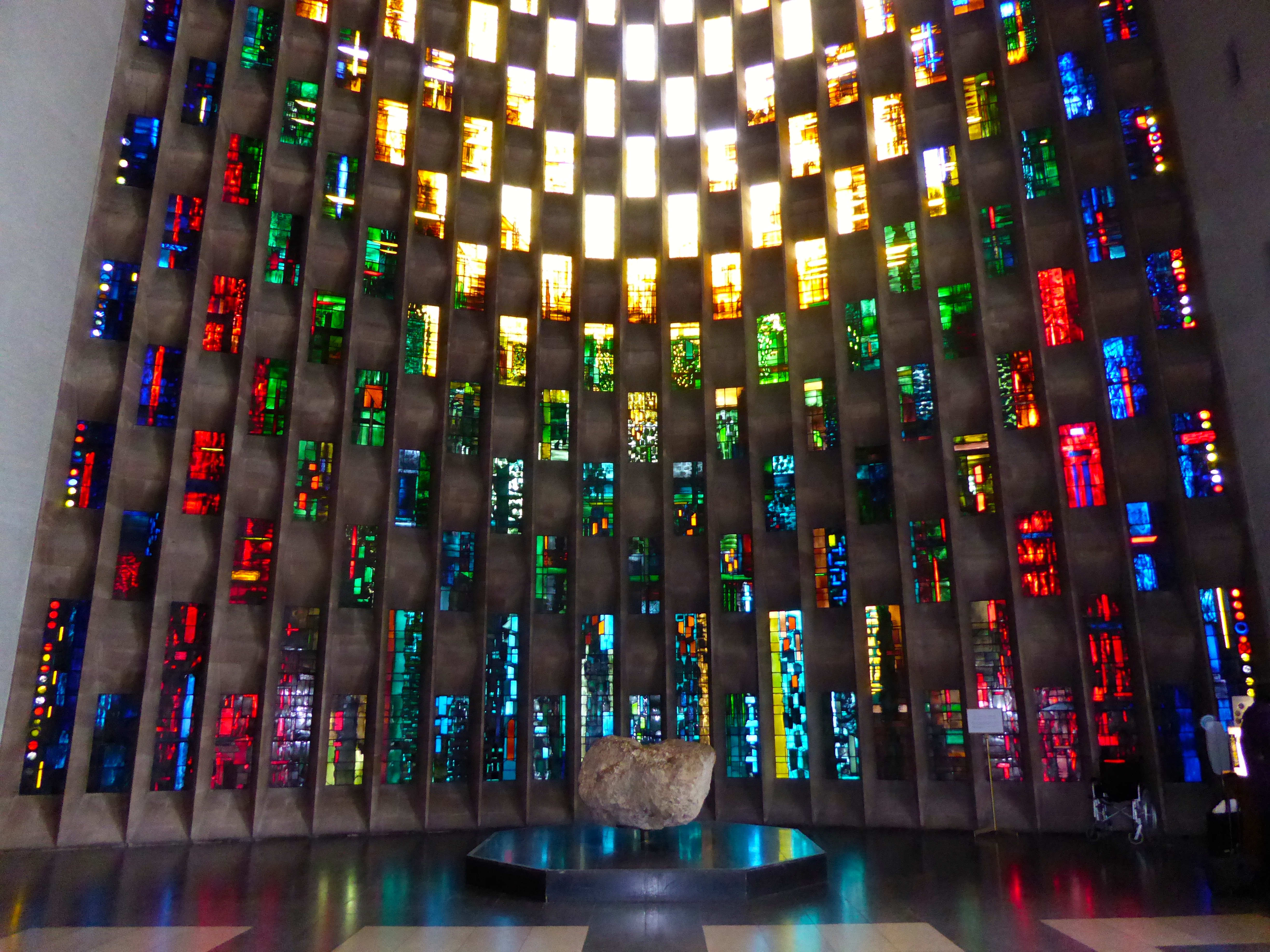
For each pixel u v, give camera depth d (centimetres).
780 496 1789
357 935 772
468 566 1730
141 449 1575
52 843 1348
